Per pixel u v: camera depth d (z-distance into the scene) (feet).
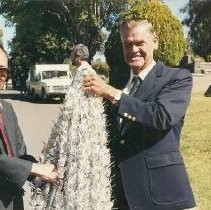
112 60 59.72
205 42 204.85
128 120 11.35
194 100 67.82
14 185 11.30
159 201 11.43
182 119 11.94
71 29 153.28
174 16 61.62
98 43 156.76
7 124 11.88
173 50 61.31
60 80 93.40
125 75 12.78
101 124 11.51
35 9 151.12
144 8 59.67
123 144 11.73
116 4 151.02
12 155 11.68
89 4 150.51
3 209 11.30
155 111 11.07
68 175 11.26
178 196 11.50
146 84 11.69
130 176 11.61
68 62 155.63
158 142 11.53
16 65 151.02
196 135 40.14
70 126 11.34
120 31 11.93
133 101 11.14
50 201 11.49
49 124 57.16
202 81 98.99
